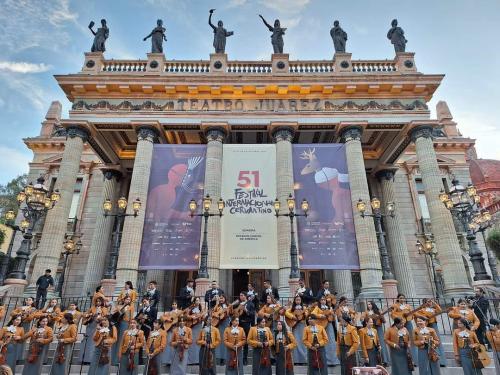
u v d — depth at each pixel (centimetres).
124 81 2142
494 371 1045
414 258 2531
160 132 2116
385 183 2527
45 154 2825
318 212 1895
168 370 1037
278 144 2045
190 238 1828
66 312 1021
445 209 1908
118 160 2552
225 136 2105
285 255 1778
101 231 2389
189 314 1096
